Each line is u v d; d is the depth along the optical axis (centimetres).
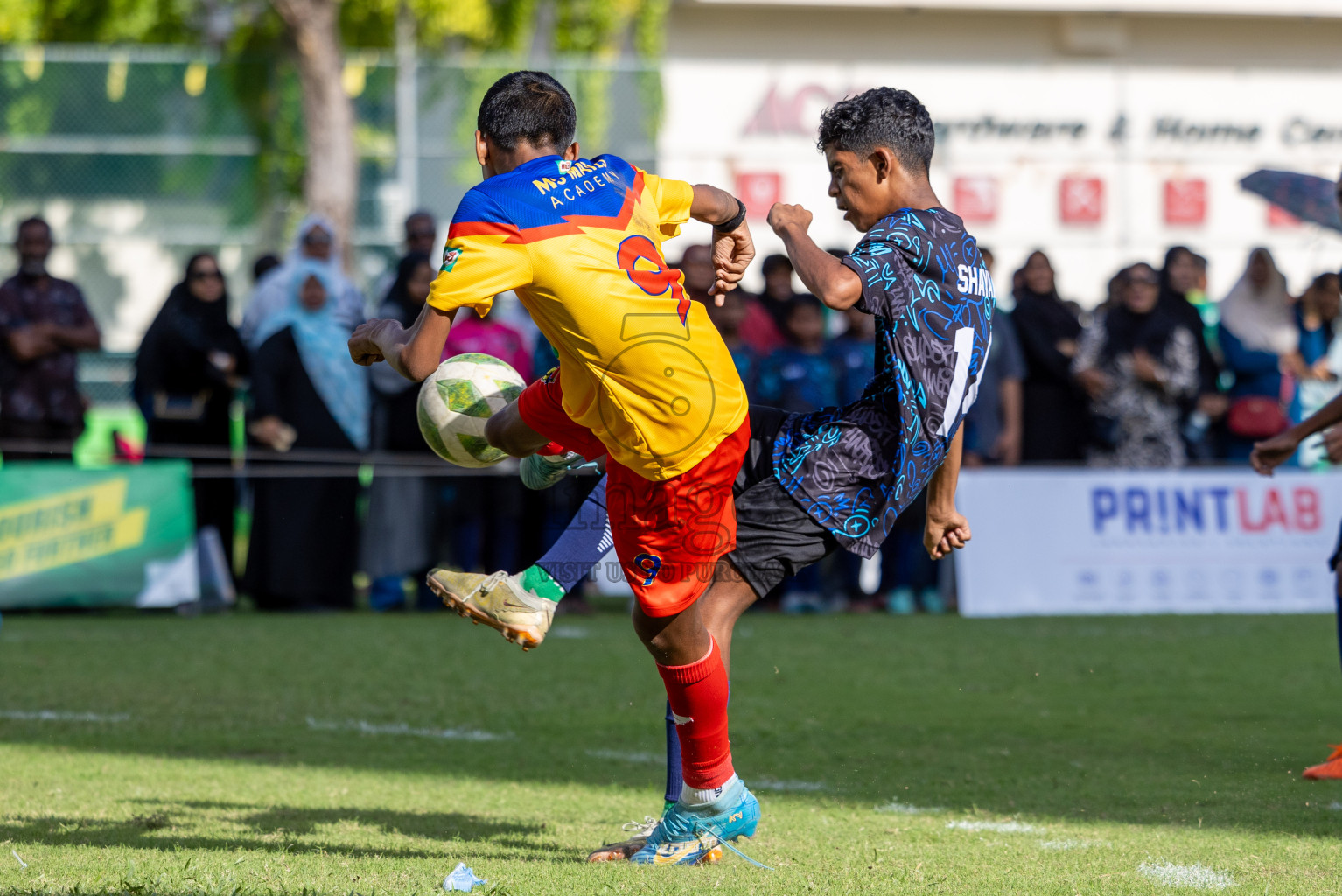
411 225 3541
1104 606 3509
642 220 1211
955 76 7150
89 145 5497
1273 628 3228
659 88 5897
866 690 2373
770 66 6956
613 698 2281
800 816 1477
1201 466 3588
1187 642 2988
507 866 1214
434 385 1323
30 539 3388
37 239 3522
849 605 3656
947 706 2214
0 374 3500
